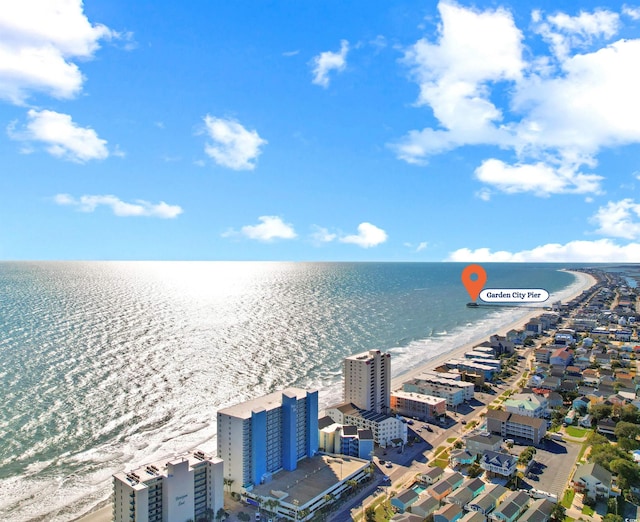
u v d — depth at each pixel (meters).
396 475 195.75
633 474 178.50
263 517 163.00
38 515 168.25
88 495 181.25
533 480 190.38
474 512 159.38
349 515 166.00
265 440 179.50
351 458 198.12
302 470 187.00
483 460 197.75
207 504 160.38
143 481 145.88
